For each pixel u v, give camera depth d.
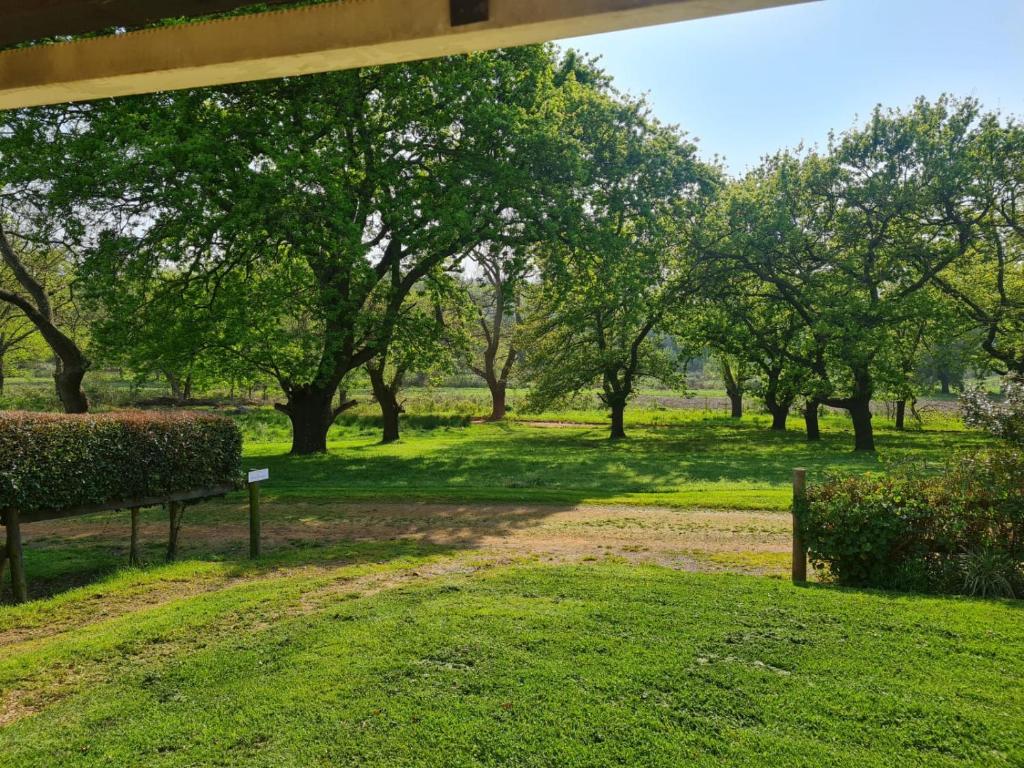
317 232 15.90
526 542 8.78
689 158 25.03
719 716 3.72
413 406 39.56
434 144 18.72
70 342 18.30
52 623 5.97
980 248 24.09
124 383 43.09
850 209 24.52
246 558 8.20
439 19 1.79
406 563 7.53
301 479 16.42
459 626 5.07
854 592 6.04
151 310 16.31
